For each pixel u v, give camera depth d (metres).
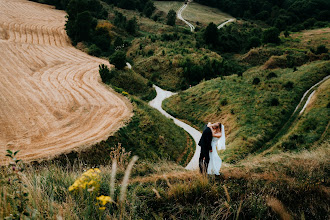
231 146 29.70
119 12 130.62
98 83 39.75
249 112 37.19
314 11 143.38
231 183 4.73
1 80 33.66
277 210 3.62
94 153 19.39
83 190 3.17
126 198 3.58
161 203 3.86
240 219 3.51
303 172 5.08
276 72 52.62
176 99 49.56
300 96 39.97
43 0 116.06
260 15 156.75
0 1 99.19
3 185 2.68
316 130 28.20
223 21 144.75
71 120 25.27
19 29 72.19
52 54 57.16
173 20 124.50
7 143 19.09
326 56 63.00
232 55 90.56
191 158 27.39
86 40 75.88
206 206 3.77
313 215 3.68
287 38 89.38
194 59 72.31
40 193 3.01
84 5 78.94
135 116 28.20
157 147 25.30
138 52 83.06
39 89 32.75
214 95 46.28
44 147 18.88
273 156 7.02
